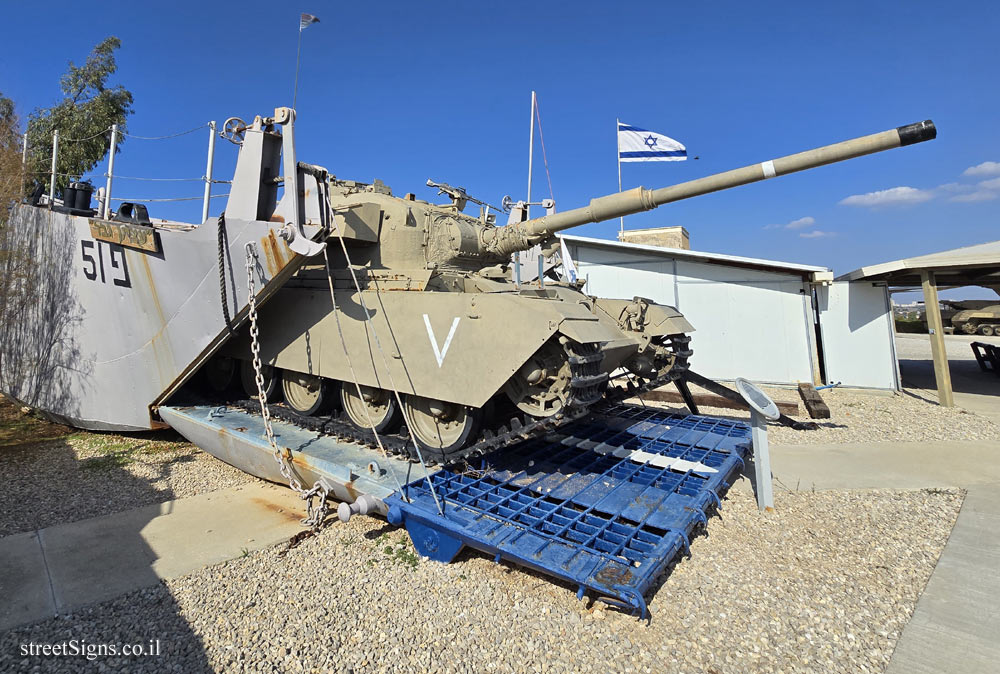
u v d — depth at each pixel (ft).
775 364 52.90
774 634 13.20
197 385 32.99
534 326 17.33
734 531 19.06
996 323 113.80
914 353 87.40
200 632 13.47
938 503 21.40
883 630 13.28
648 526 17.58
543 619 13.98
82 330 29.60
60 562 17.19
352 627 13.69
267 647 12.87
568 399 17.33
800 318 51.90
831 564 16.63
